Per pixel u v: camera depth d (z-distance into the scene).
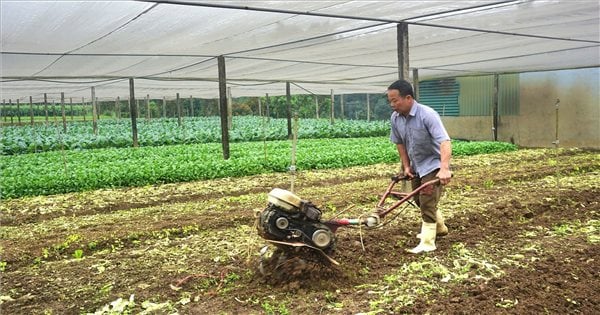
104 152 21.31
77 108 83.12
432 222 6.77
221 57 15.56
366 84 29.88
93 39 11.33
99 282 5.94
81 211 10.58
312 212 5.60
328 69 20.12
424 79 28.19
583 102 22.00
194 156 17.89
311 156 16.89
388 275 5.94
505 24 11.04
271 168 15.58
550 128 23.34
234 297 5.39
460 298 5.18
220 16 9.26
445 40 12.98
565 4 9.23
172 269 6.32
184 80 23.89
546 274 5.84
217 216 9.25
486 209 9.03
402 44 10.88
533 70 22.47
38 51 13.07
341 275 5.81
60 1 7.85
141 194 12.16
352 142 24.95
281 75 22.95
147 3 8.20
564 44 14.30
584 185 11.52
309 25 10.46
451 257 6.52
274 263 5.80
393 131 7.04
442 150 6.37
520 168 15.53
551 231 7.84
